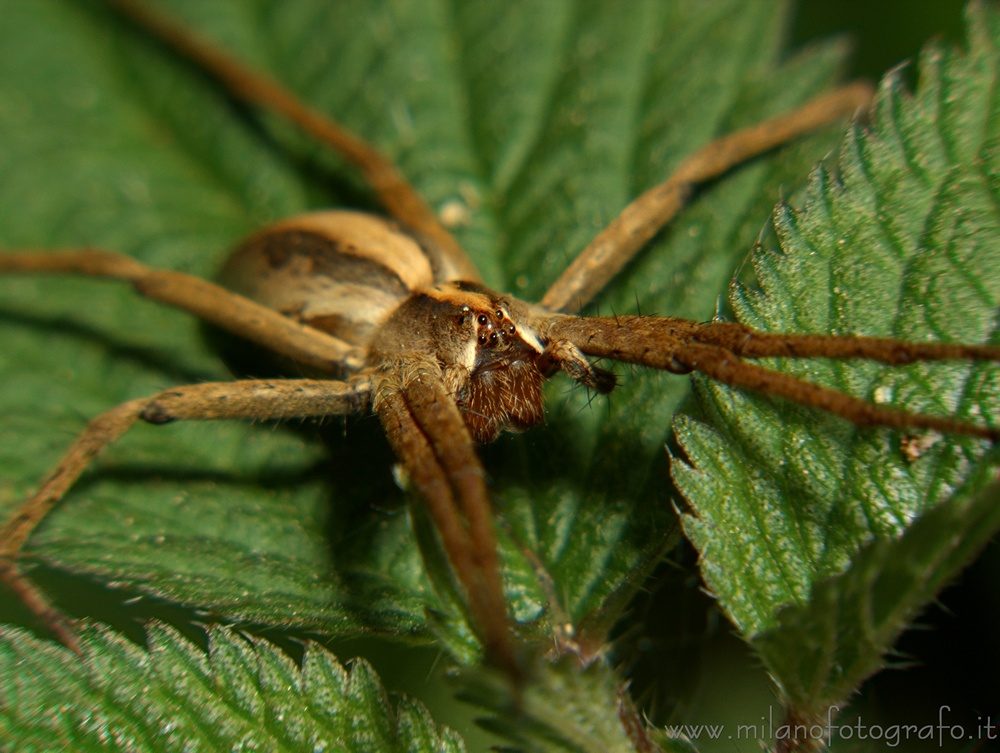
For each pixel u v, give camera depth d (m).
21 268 0.07
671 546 0.07
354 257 0.07
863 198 0.07
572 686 0.06
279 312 0.07
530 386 0.07
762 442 0.06
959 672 0.07
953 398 0.06
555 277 0.07
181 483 0.07
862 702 0.07
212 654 0.06
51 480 0.07
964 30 0.07
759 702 0.07
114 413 0.07
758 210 0.07
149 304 0.07
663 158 0.07
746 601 0.06
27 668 0.06
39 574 0.07
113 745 0.06
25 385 0.07
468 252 0.07
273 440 0.07
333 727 0.06
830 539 0.06
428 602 0.07
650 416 0.07
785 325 0.07
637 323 0.07
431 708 0.07
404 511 0.07
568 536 0.07
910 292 0.06
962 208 0.07
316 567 0.07
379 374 0.07
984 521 0.06
